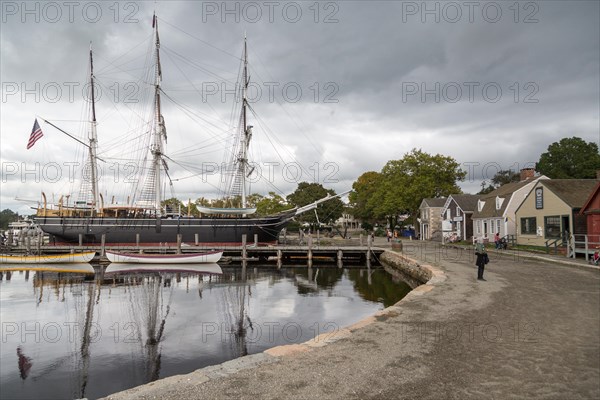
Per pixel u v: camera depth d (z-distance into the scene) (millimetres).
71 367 11109
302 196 87750
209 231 47469
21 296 21844
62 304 19641
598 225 25734
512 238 36000
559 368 6863
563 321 10016
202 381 6398
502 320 10133
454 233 52125
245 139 49531
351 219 116750
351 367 6965
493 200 44750
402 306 11867
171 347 12719
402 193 65500
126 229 46938
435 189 68562
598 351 7738
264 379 6461
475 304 12086
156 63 48062
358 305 19000
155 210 48719
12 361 11625
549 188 31797
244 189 49531
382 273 31344
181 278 28828
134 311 17984
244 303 19609
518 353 7645
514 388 6070
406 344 8234
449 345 8148
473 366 6980
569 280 16766
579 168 66812
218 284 25844
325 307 18578
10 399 9188
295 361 7289
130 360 11625
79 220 47125
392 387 6121
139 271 32938
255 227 48219
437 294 13750
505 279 17156
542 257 25969
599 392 5922
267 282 26672
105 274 31125
